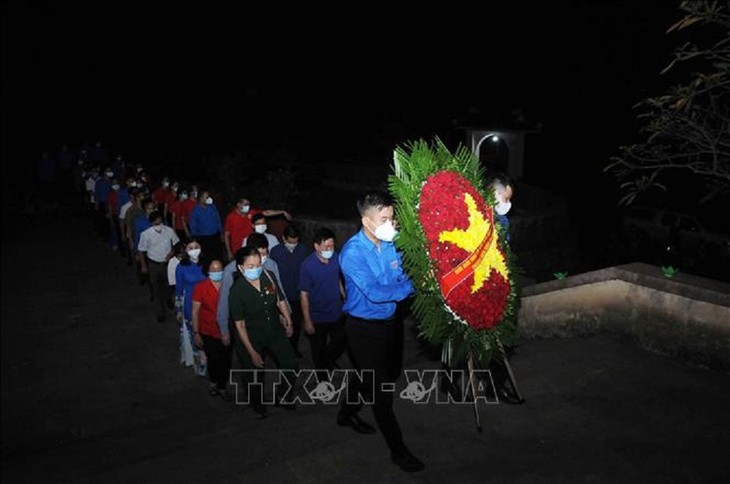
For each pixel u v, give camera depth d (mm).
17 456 6738
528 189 18641
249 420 6332
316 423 5430
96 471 5387
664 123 5371
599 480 4250
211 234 11766
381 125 26578
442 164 4852
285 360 6441
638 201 19109
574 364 6012
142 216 11875
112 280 13570
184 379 8664
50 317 11289
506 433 4918
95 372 8969
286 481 4422
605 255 17812
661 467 4371
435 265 4625
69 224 19891
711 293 5672
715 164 5305
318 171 22781
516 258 5379
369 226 4391
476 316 4805
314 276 6820
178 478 4668
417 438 4906
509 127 19828
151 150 31453
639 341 6281
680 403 5207
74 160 25453
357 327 4527
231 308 6141
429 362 7961
